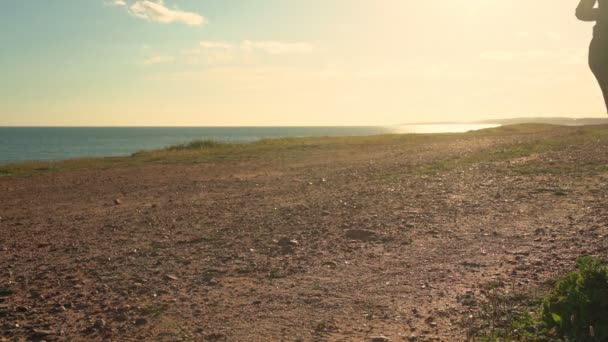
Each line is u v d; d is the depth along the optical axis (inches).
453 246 298.0
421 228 344.2
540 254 267.3
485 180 547.5
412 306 212.4
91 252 321.7
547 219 348.2
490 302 207.0
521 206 395.9
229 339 188.9
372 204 443.2
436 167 706.8
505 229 328.5
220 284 251.0
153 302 228.2
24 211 496.1
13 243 354.6
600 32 167.0
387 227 351.9
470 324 188.4
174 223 404.8
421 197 464.1
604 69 164.1
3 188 681.0
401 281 244.2
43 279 267.1
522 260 260.2
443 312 202.7
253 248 316.2
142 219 426.9
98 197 573.3
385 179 613.9
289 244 321.1
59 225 416.2
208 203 500.1
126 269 281.1
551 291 202.5
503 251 280.5
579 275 182.5
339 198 488.4
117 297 236.1
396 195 485.1
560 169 589.3
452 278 243.0
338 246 312.0
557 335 168.7
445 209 402.0
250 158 1053.2
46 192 632.4
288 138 1733.5
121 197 566.6
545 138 1272.1
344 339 184.7
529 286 220.5
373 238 326.3
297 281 251.6
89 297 237.3
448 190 494.3
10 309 223.8
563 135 1390.3
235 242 333.1
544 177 540.1
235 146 1437.0
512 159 747.4
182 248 324.2
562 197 422.6
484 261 265.3
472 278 240.7
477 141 1353.3
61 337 194.4
